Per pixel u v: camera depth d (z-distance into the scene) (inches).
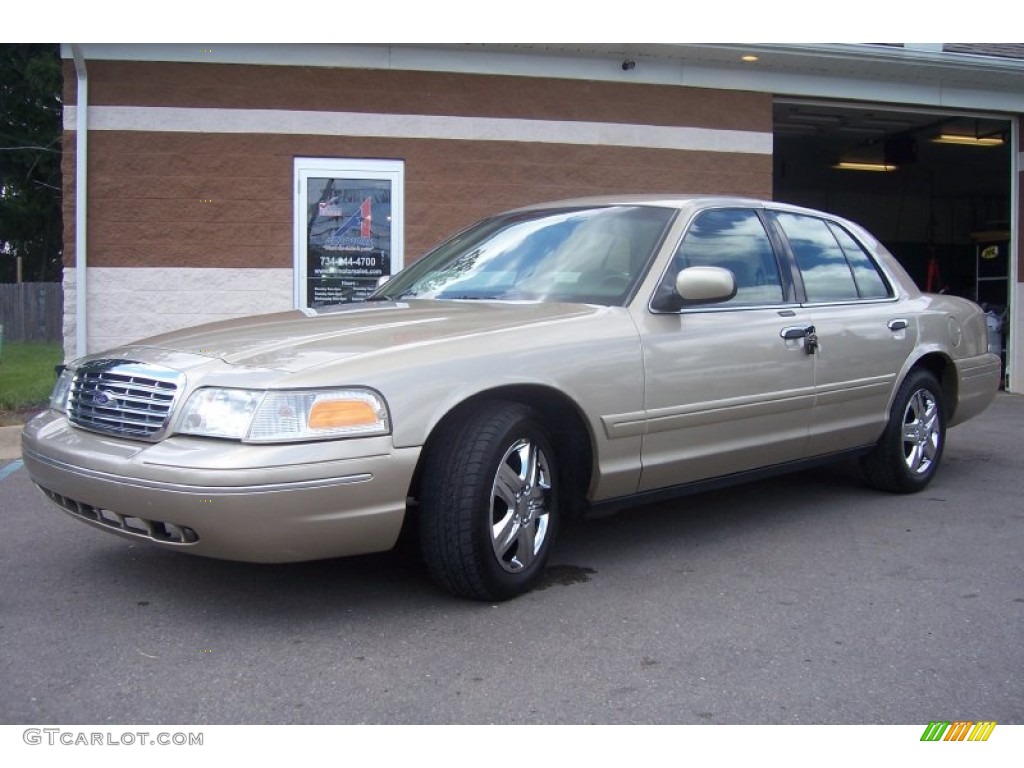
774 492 236.4
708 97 413.1
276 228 367.2
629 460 164.7
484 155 384.8
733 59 404.5
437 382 139.3
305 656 131.6
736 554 182.2
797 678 126.3
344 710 116.0
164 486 127.5
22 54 1040.8
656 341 167.3
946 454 292.8
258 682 123.4
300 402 129.0
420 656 131.8
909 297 235.0
